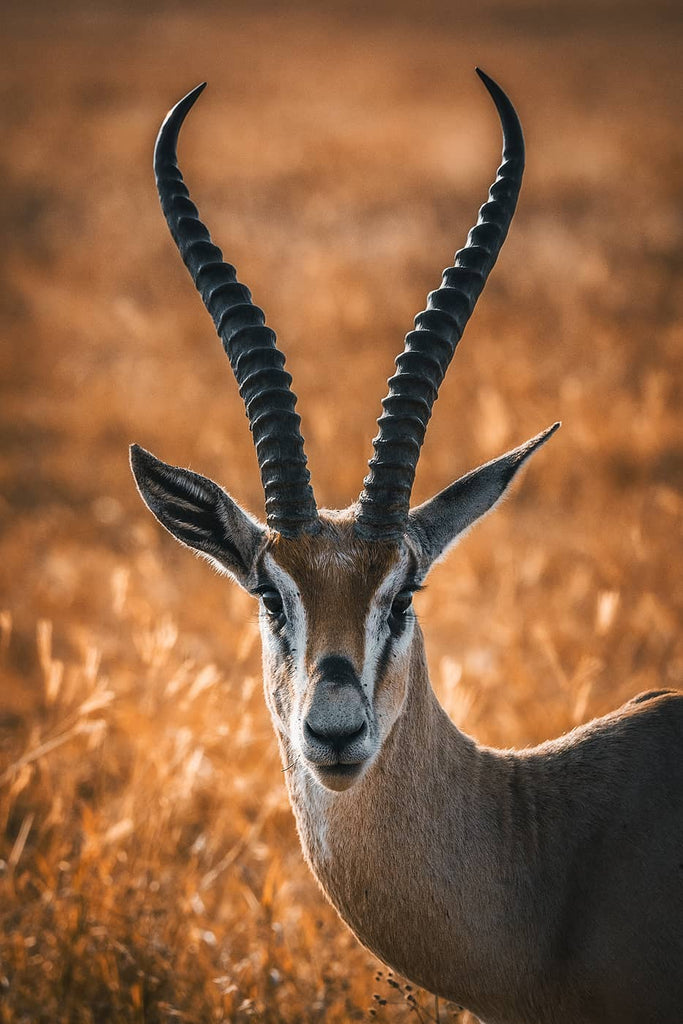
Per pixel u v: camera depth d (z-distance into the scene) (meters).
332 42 165.62
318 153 90.25
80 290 60.62
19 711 27.50
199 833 23.83
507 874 14.81
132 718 25.34
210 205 76.00
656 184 77.94
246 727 21.42
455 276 15.81
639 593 31.02
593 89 121.69
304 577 14.23
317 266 60.25
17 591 32.88
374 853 14.65
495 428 37.59
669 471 38.34
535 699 26.27
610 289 56.66
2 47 153.62
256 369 15.21
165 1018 18.30
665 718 15.66
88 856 19.89
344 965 18.92
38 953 19.55
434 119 106.25
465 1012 17.47
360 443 40.03
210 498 15.25
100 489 38.75
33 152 91.75
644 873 14.37
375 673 13.96
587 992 14.41
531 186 77.44
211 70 136.50
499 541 33.97
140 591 31.70
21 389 48.22
